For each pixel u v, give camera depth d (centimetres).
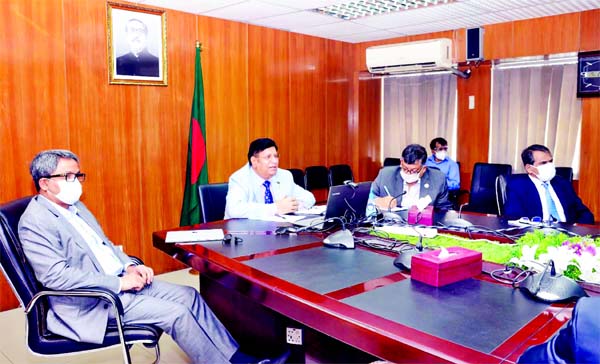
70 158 212
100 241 232
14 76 341
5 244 184
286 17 466
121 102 399
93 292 183
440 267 152
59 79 363
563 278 142
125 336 193
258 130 509
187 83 443
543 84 486
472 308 133
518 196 296
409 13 458
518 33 493
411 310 132
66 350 190
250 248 208
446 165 514
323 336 183
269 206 283
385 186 323
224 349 208
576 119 469
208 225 262
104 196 393
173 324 198
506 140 517
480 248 200
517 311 131
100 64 384
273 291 152
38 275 190
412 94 589
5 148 340
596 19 444
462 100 546
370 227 249
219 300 239
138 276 212
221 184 317
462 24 509
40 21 351
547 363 84
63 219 206
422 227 241
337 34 556
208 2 405
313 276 166
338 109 604
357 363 179
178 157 441
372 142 632
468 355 104
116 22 389
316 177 549
